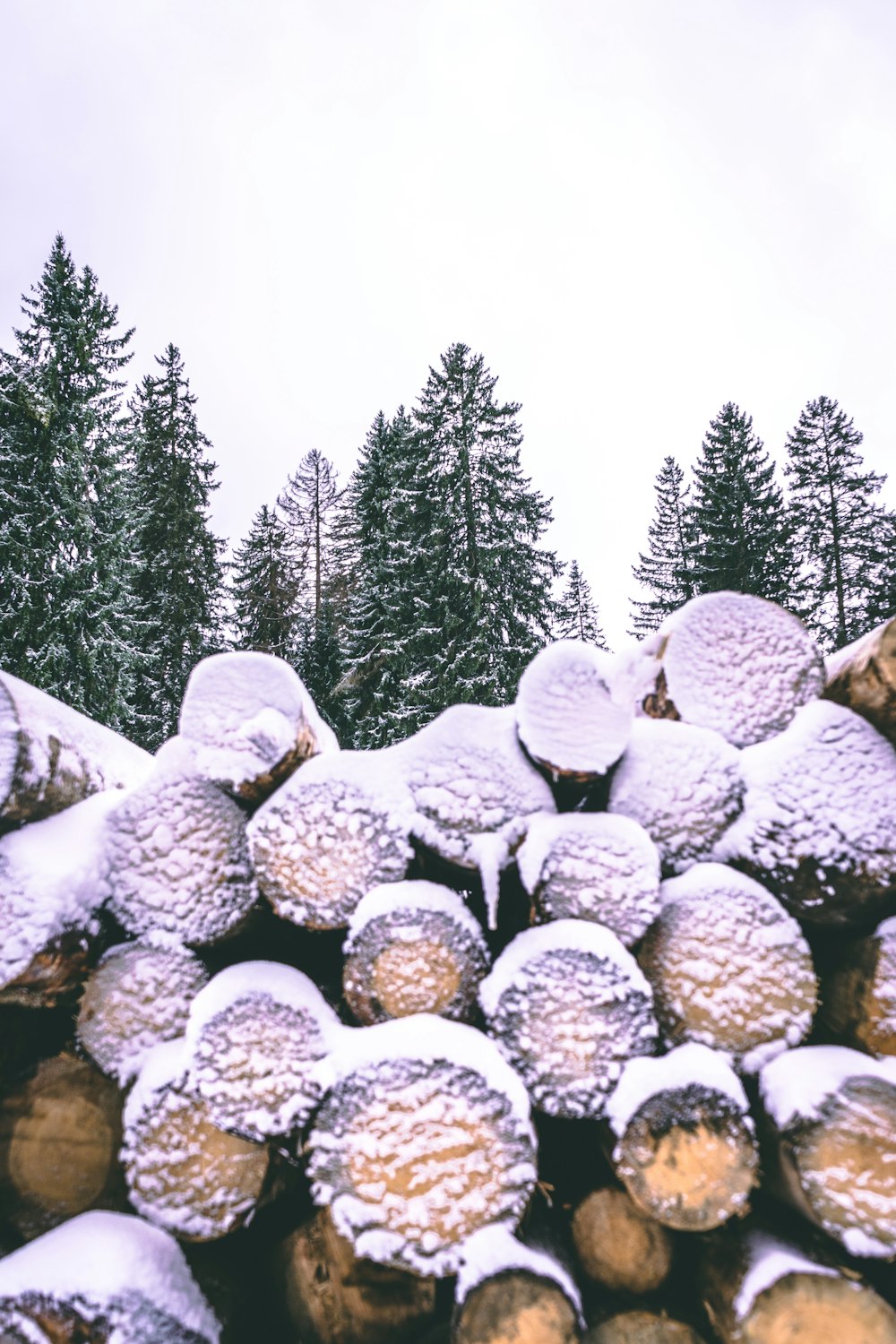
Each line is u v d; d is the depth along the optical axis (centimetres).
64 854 186
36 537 1392
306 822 181
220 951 195
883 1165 148
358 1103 155
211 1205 165
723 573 2241
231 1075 160
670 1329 155
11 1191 175
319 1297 169
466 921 173
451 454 1862
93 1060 182
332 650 1897
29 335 1633
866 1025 169
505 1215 151
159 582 2044
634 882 173
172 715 1839
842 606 2308
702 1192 151
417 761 189
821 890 179
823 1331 141
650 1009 162
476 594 1625
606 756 182
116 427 1664
